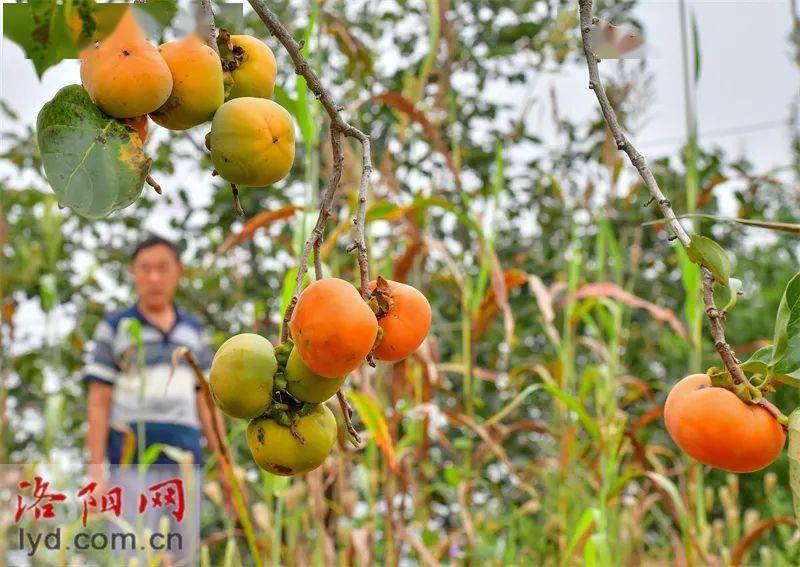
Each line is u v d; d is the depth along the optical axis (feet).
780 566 11.26
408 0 14.80
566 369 10.58
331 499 9.94
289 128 3.35
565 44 13.56
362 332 2.90
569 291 11.34
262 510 9.36
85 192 2.88
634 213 15.80
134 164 2.94
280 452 3.14
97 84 2.91
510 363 15.11
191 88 3.18
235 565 9.36
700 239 3.20
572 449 10.21
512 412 15.01
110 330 12.13
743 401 3.20
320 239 3.23
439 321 14.66
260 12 3.30
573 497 10.90
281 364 3.14
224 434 6.58
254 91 3.52
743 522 14.64
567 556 8.73
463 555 10.75
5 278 16.46
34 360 17.07
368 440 9.32
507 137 15.65
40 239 17.33
